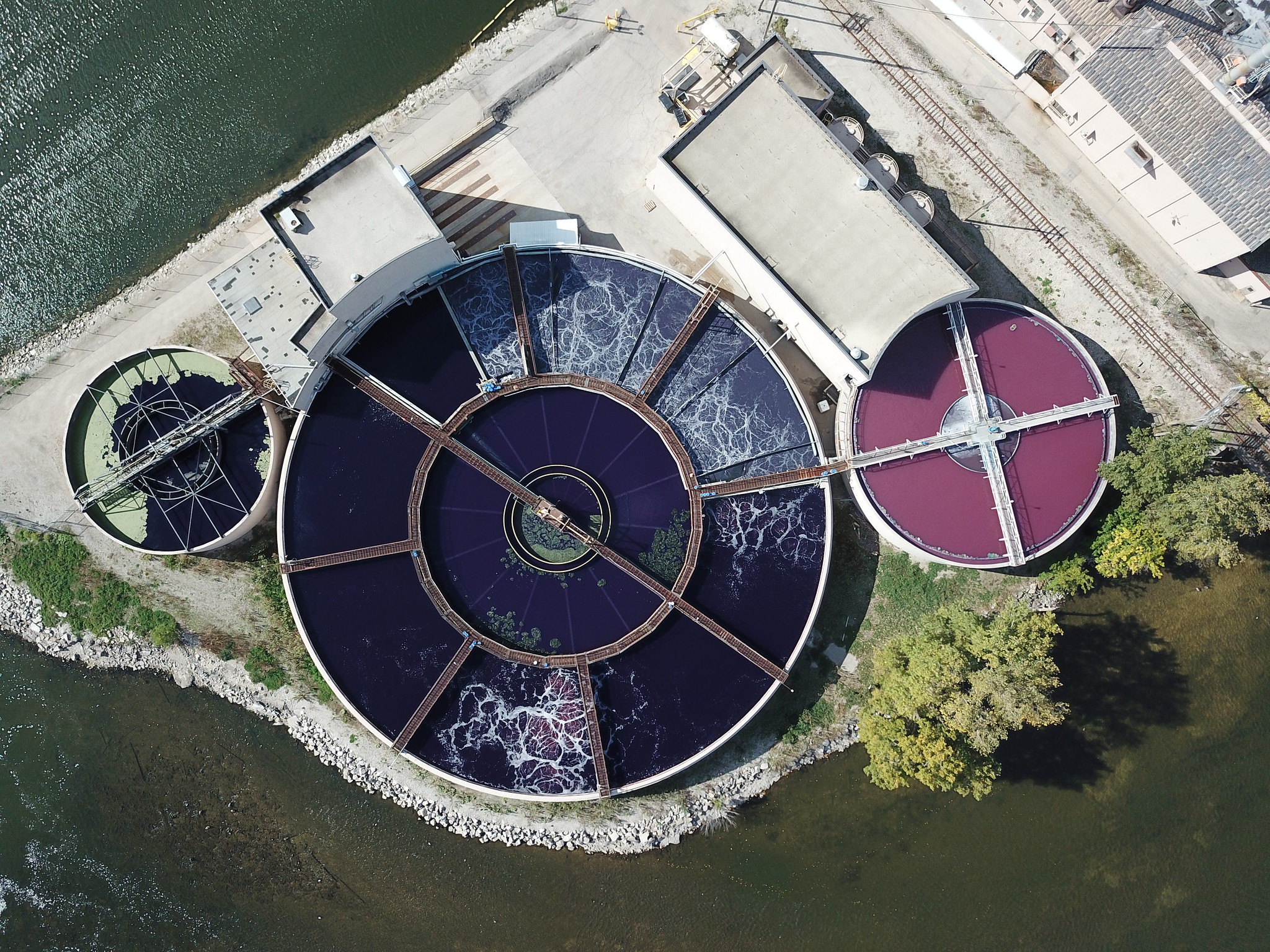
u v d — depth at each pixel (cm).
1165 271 5903
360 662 5366
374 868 5888
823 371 5725
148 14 6150
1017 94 5950
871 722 5375
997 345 5647
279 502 5303
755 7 6003
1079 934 5847
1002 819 5888
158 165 6097
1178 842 5894
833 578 5888
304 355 5103
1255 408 5809
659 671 5412
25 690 5925
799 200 5403
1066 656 5969
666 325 5506
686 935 5841
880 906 5853
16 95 6094
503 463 5472
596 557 5425
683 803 5784
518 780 5391
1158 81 5306
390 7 6100
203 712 5884
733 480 5462
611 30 6022
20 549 5831
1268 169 5203
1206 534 5278
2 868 5934
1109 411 5606
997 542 5581
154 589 5828
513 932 5859
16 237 6041
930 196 5966
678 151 5425
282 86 6116
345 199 5069
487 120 5988
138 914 5916
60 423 5888
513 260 5456
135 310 5962
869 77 5975
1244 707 5959
